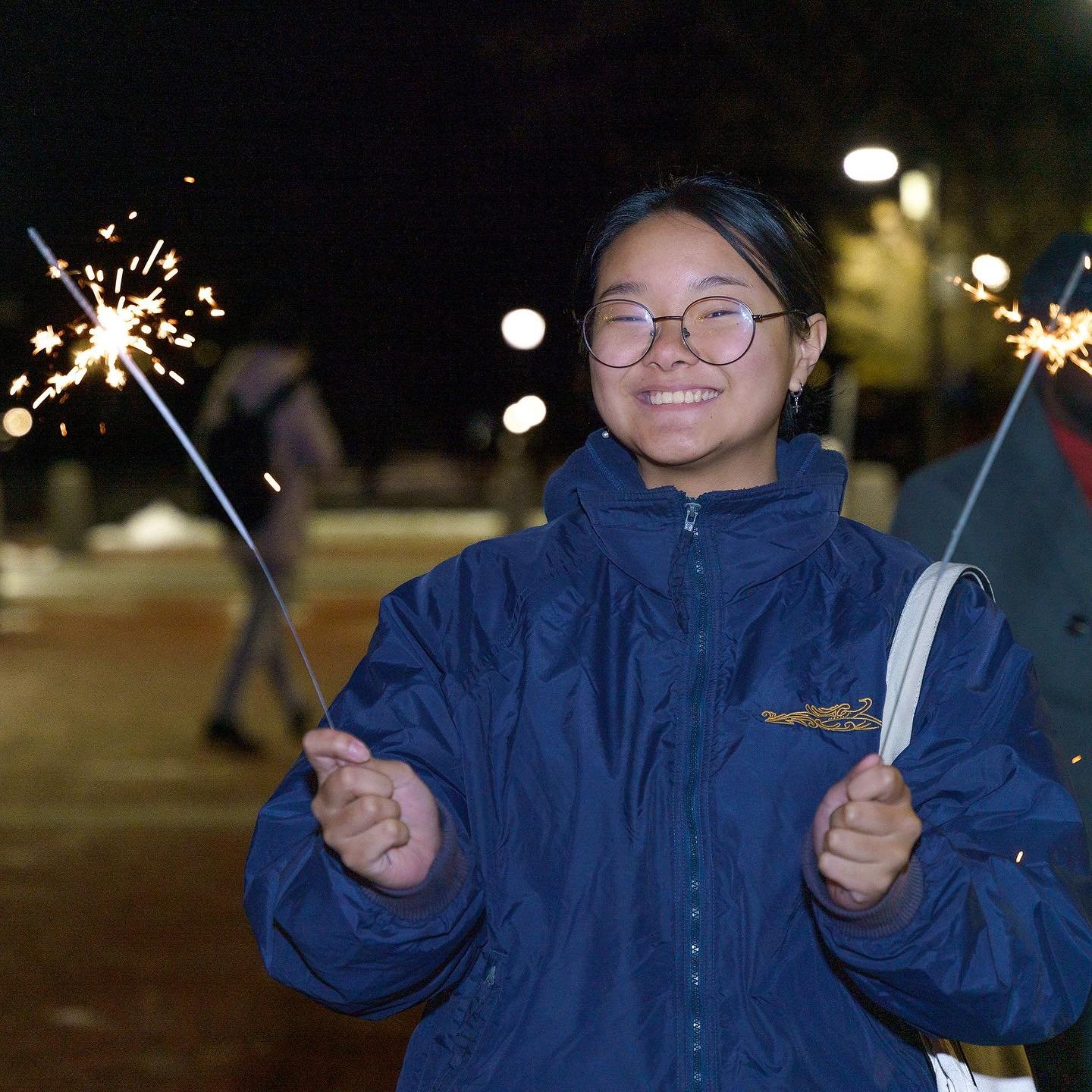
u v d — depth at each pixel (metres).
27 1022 5.34
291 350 9.69
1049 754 2.30
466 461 34.97
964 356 17.88
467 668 2.35
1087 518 3.38
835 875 1.96
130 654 14.31
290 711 10.12
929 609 2.29
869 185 18.95
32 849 7.55
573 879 2.22
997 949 2.08
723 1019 2.15
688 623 2.31
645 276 2.47
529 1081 2.16
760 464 2.54
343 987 2.20
